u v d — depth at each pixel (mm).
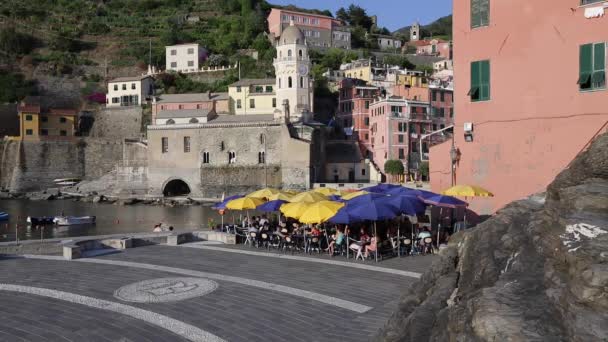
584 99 22141
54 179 116312
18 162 113875
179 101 121438
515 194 24594
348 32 173625
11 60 150375
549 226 9289
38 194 106688
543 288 8125
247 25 166000
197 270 20781
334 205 24562
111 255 24422
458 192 24031
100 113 133125
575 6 22328
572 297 7379
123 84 134375
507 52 24703
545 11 23312
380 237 26188
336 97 129500
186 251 25578
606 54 21422
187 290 17422
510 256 9617
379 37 186750
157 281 18812
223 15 185875
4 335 13227
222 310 15164
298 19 166625
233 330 13484
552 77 23125
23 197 106688
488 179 25672
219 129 103812
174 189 110625
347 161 107000
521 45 24188
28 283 18672
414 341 9484
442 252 12094
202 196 103938
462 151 26625
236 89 121125
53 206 91438
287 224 29750
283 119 99875
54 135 119312
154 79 144500
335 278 19266
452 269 11328
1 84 140000
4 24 164125
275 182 99750
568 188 9688
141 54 161750
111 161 119000
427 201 25047
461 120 26641
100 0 192000
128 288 17766
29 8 177000
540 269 8680
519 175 24406
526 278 8539
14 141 115750
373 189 32156
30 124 116375
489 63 25359
